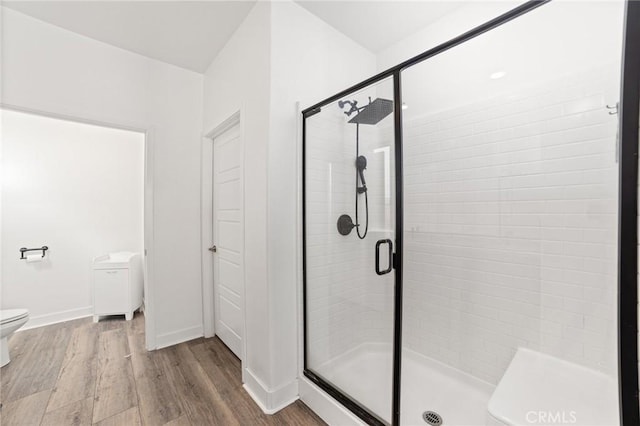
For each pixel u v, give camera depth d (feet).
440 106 5.90
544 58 4.66
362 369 5.87
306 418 5.27
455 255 5.82
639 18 2.83
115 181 11.29
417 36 6.73
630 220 2.91
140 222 11.84
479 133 5.42
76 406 5.45
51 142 9.98
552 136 4.62
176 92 8.35
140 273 11.20
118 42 7.19
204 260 8.77
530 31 4.78
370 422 4.59
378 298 5.96
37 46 6.32
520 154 4.96
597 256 4.26
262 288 5.58
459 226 5.74
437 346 6.09
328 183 6.19
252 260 5.92
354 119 6.14
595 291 4.29
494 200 5.28
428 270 6.20
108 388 6.03
